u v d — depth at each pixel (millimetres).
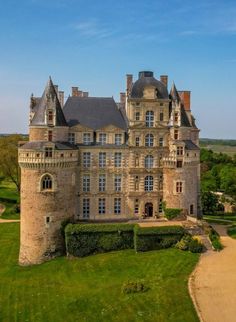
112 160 89750
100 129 89688
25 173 80000
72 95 98938
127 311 54969
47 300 61906
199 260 71750
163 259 72750
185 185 87688
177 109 89312
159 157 90812
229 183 132500
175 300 56219
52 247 80250
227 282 61781
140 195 90812
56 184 80062
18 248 87812
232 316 51719
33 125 81688
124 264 72750
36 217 79250
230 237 86625
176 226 80000
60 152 79750
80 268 73750
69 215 82750
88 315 55500
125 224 80938
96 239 79688
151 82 91688
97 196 89812
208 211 123250
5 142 136750
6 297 64250
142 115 89562
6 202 130375
